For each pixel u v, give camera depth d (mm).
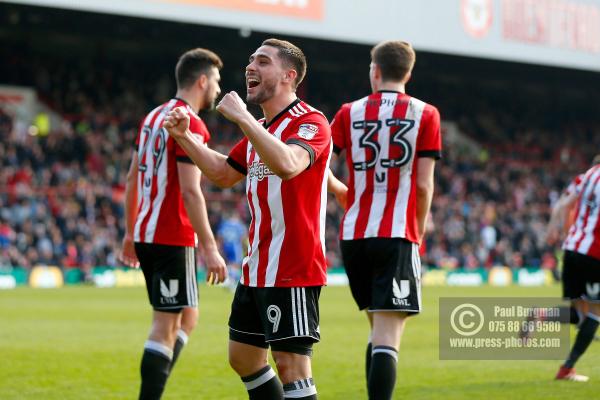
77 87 119250
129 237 22359
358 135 20500
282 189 15812
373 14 102312
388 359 19047
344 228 20516
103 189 98250
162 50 128625
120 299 63250
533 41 114562
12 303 58031
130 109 121625
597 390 23469
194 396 23672
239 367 16859
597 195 26234
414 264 19859
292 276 15703
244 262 16469
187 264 20734
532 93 159875
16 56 117812
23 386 24969
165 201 20641
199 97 21547
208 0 91938
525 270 116000
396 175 20078
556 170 146500
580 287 26328
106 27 112188
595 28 121000
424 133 20016
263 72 15914
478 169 138375
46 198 94125
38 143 103875
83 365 28891
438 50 106938
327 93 137875
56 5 83000
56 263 88875
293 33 97812
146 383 19984
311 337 15750
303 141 15320
